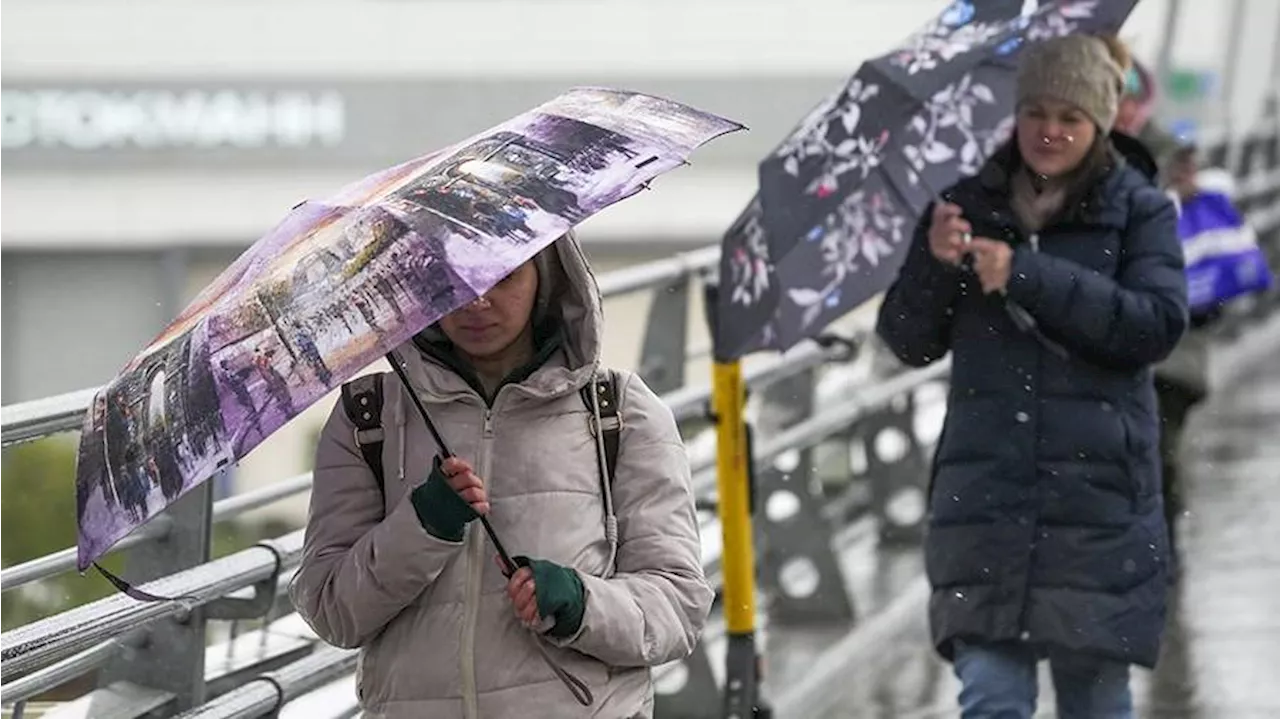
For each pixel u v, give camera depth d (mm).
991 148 12430
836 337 15719
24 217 59031
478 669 7500
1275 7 43625
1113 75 11398
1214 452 26500
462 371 7695
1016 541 11320
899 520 20906
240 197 59875
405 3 61062
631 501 7770
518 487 7598
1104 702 11664
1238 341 33562
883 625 17828
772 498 17891
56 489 23406
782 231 11773
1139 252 11406
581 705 7539
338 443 7816
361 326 6520
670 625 7609
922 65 12102
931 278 11648
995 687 11453
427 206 6770
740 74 60438
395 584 7379
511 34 61312
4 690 9188
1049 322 11164
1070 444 11266
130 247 58750
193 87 60406
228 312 6723
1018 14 12414
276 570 10125
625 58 60781
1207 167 34281
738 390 13125
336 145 61125
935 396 25047
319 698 11578
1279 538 21750
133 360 6938
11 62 59719
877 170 12109
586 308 7637
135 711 9961
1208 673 17047
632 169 7070
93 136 59125
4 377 57688
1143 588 11320
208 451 6441
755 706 13250
